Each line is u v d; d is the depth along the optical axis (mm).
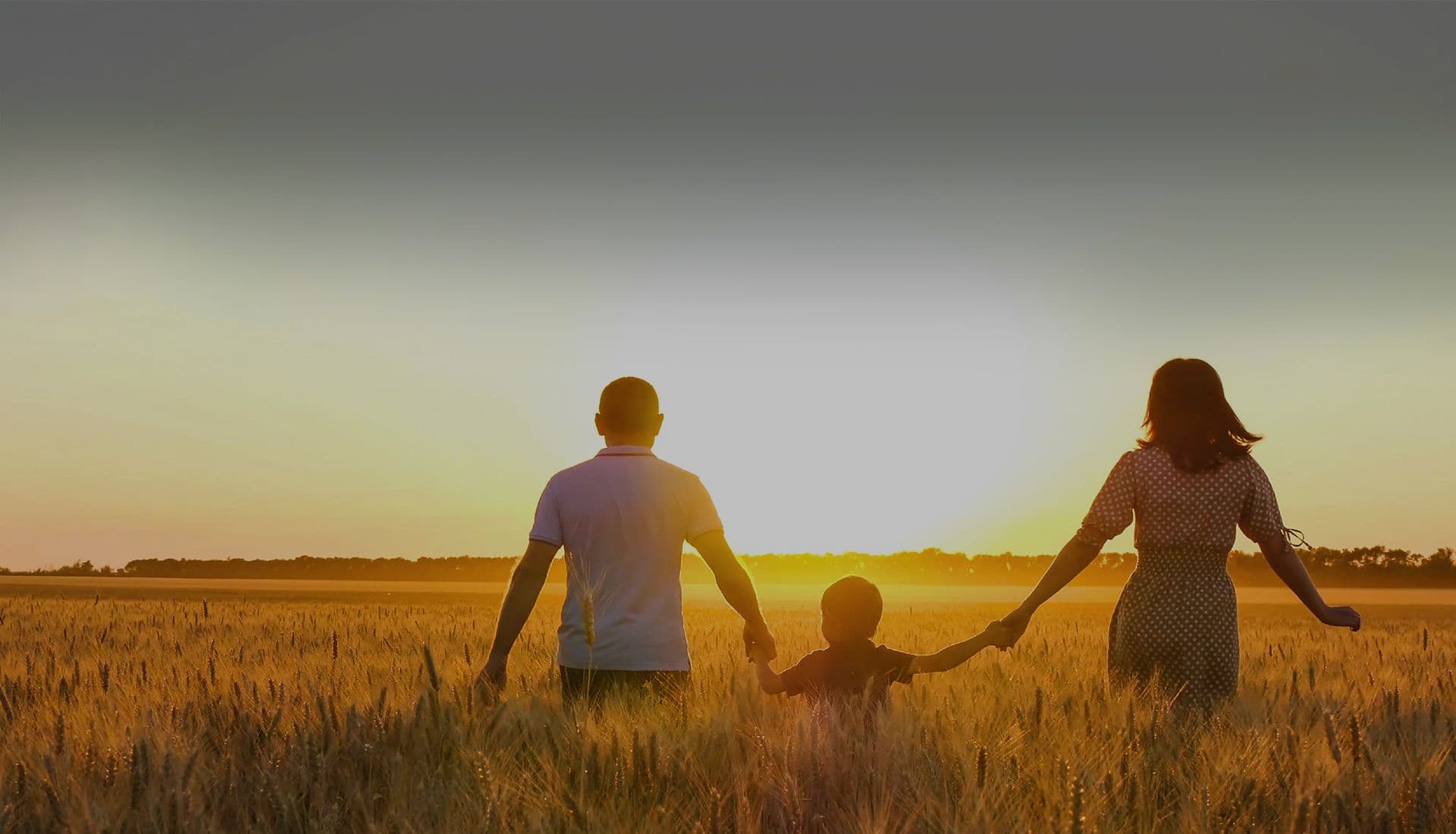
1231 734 4125
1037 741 3979
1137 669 5430
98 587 52875
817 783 3404
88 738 3979
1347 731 3727
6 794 3230
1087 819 3105
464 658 7254
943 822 3119
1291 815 3098
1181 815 3318
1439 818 3082
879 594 5207
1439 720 4445
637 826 3252
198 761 3551
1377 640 11109
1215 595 5340
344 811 3355
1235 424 5332
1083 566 5410
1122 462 5410
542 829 3133
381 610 18266
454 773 3568
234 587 63281
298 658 7684
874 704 4520
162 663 7074
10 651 8453
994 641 5246
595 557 5215
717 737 3965
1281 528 5375
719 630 11617
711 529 5363
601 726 4078
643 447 5496
